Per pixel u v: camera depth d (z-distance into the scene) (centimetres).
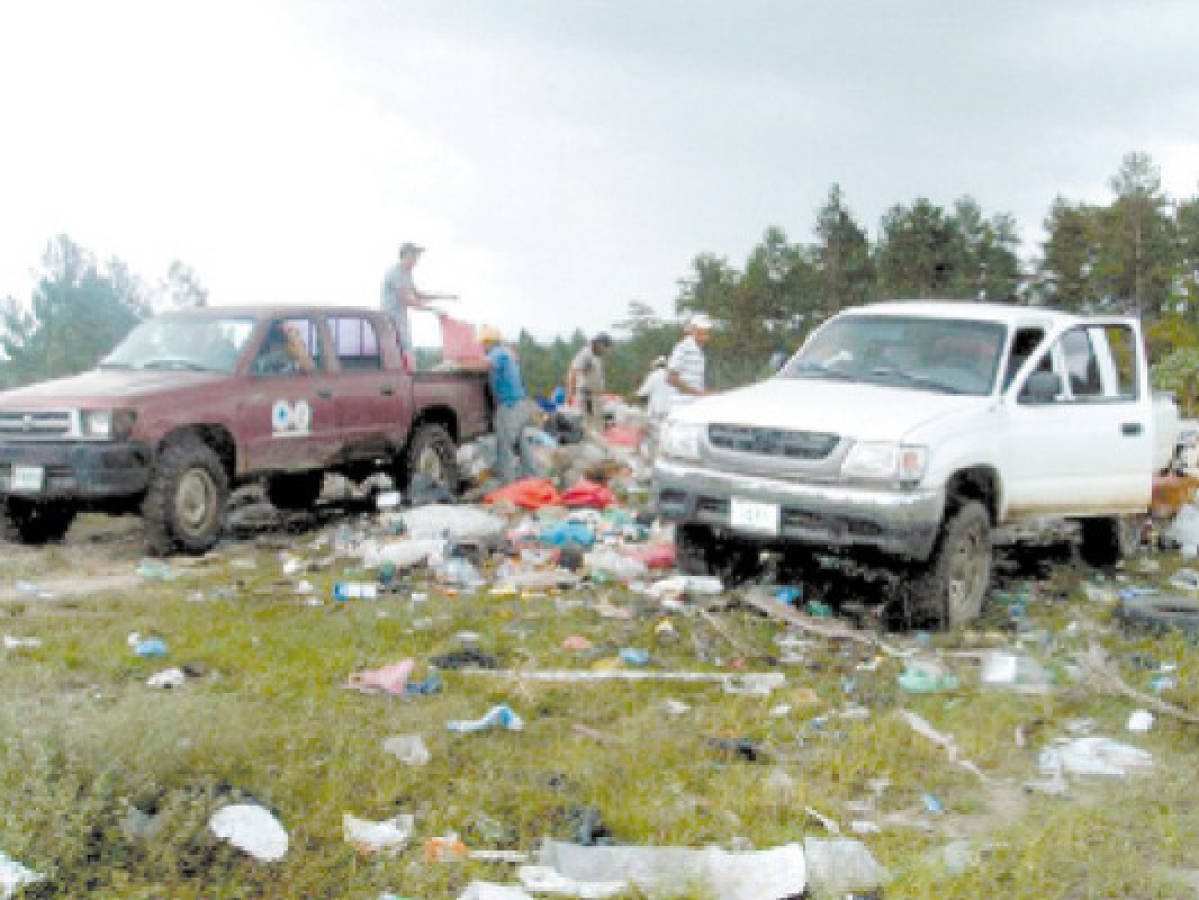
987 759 560
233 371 1112
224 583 923
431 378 1326
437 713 591
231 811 442
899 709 627
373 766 510
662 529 1121
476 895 397
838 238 8081
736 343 7600
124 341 1178
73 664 658
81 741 459
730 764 541
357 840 439
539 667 692
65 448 989
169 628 759
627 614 811
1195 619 772
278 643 718
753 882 418
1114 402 953
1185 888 430
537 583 894
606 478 1495
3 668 634
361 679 639
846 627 793
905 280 7969
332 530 1152
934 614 797
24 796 421
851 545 783
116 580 941
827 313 7950
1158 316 7550
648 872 424
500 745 551
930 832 477
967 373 878
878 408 813
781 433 809
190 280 3950
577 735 576
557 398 1991
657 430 1611
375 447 1245
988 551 836
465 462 1499
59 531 1117
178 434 1055
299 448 1156
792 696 641
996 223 8819
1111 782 540
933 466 775
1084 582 980
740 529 817
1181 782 532
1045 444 877
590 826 458
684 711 617
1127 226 7725
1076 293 8025
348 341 1245
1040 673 697
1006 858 450
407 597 870
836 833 468
